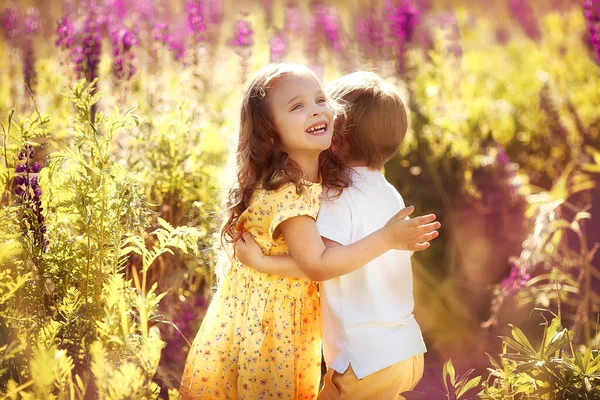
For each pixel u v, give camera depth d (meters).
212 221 3.23
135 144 3.35
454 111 5.20
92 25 4.01
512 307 3.74
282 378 2.55
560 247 3.86
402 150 4.36
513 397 2.42
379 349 2.50
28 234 2.61
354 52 5.73
